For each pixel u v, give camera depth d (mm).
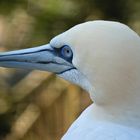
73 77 6566
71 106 12852
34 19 11164
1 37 11742
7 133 12219
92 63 6098
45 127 12805
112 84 6012
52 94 12570
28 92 12352
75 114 12891
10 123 12195
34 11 11188
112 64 5988
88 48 6105
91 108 6250
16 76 12633
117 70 5980
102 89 6070
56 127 13344
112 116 6051
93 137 5883
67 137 6164
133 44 5973
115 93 6023
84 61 6164
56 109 12805
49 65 6797
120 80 5988
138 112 5980
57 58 6695
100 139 5816
